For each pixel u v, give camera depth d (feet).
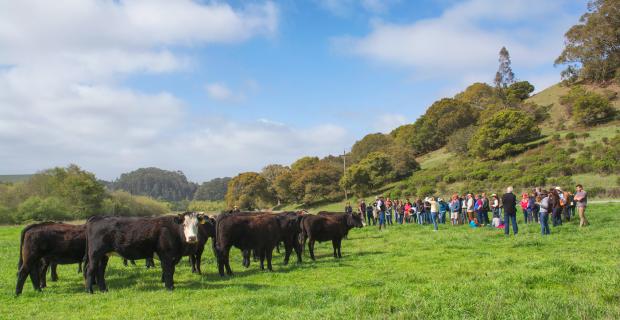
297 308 28.89
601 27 297.53
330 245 69.00
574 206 80.07
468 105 340.18
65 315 30.35
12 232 112.98
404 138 363.35
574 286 28.94
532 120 243.60
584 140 216.13
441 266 43.68
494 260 43.78
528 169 197.57
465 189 201.16
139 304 32.81
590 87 306.96
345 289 33.78
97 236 38.68
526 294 26.99
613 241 50.75
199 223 43.32
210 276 45.29
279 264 52.60
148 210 295.48
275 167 379.55
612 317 21.12
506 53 410.52
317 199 297.33
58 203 206.69
